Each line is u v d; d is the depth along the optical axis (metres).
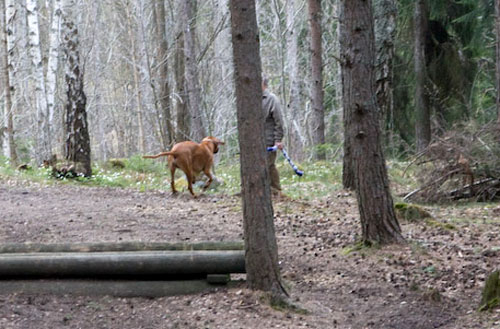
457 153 11.61
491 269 7.43
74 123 14.52
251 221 6.28
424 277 7.23
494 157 11.66
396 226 8.18
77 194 12.30
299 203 11.27
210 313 6.01
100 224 9.25
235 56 6.01
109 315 5.95
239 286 6.51
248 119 6.09
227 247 6.86
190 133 18.33
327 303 6.55
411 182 13.59
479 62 21.95
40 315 5.80
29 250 6.89
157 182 14.74
